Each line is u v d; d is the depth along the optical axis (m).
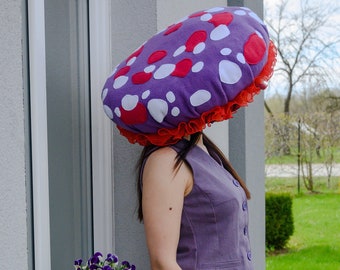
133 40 2.03
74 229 1.92
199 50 1.50
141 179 1.63
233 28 1.53
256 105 3.04
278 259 8.07
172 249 1.51
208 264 1.57
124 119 1.56
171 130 1.55
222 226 1.58
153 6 2.00
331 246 8.45
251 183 3.01
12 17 1.50
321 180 9.20
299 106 9.52
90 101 2.00
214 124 2.66
